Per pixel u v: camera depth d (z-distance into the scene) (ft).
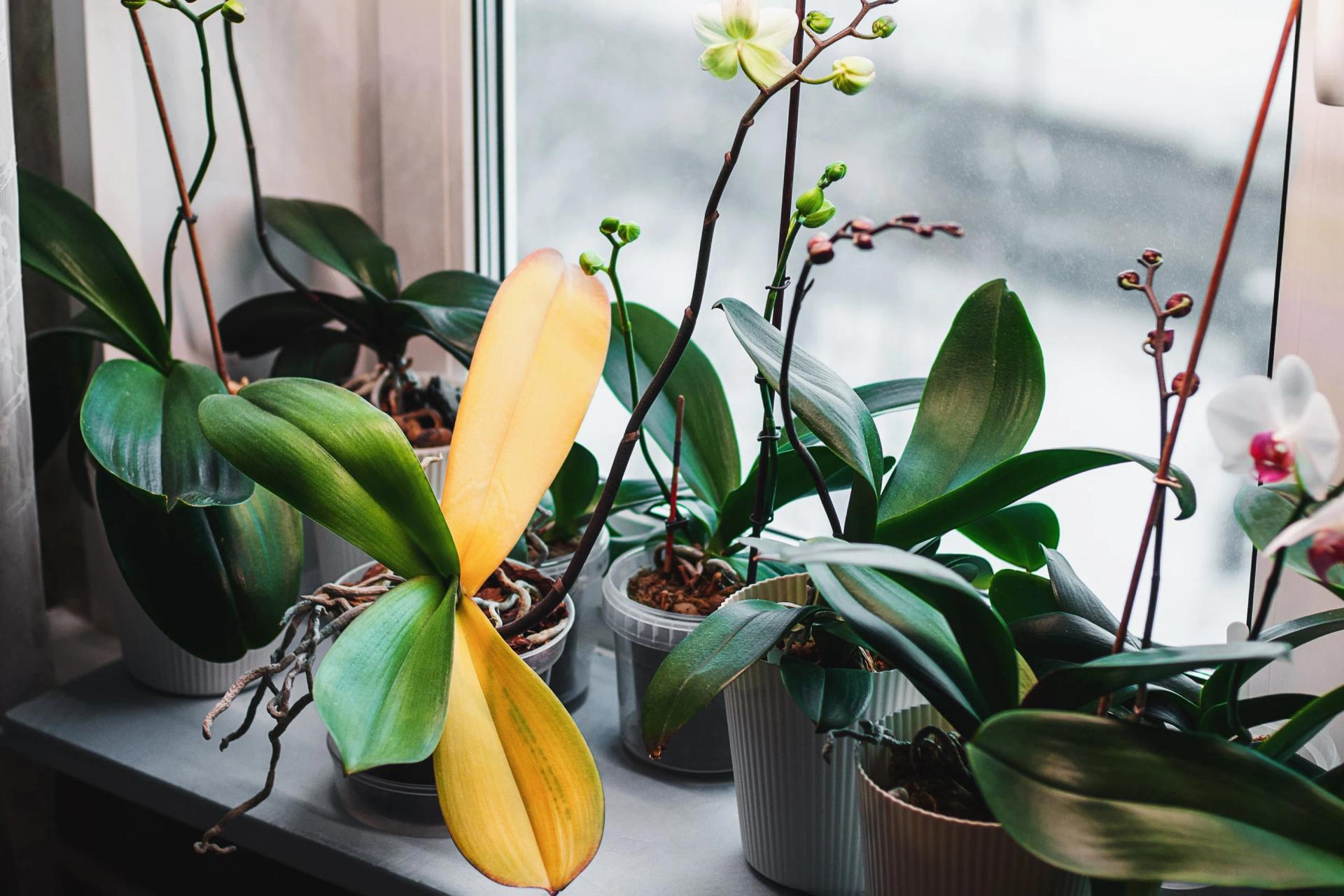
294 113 6.09
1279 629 4.26
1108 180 5.17
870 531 4.45
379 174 6.38
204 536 5.01
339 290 6.41
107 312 5.18
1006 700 4.15
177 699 5.51
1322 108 4.62
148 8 5.56
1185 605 5.22
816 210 4.37
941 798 4.26
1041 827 3.77
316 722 5.42
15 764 5.49
